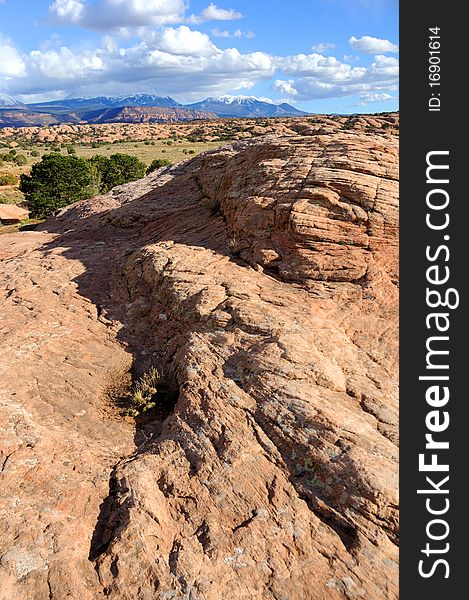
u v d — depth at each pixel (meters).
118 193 32.91
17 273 19.44
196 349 11.36
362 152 15.70
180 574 6.65
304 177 15.64
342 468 7.68
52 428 10.03
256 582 6.52
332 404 9.05
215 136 155.62
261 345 10.67
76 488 8.30
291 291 13.50
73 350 13.38
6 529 7.30
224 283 14.00
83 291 17.30
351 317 12.33
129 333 14.32
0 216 46.00
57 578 6.64
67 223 30.17
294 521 7.27
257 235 15.92
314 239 14.38
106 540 7.38
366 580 6.46
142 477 8.30
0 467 8.57
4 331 14.09
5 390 11.16
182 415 9.69
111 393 11.66
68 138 190.25
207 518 7.50
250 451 8.45
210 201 22.27
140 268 17.28
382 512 7.09
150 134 192.62
